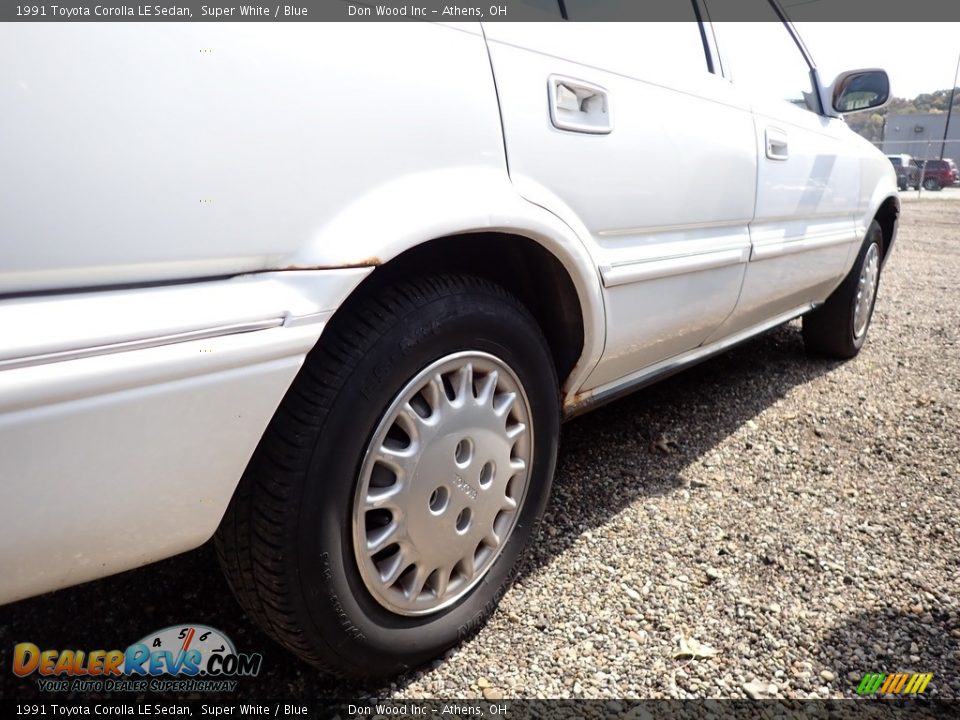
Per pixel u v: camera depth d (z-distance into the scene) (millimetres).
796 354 4031
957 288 6379
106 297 944
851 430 2922
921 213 15805
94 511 979
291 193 1097
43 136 861
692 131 2039
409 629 1458
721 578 1885
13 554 938
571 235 1615
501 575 1661
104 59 901
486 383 1520
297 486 1206
